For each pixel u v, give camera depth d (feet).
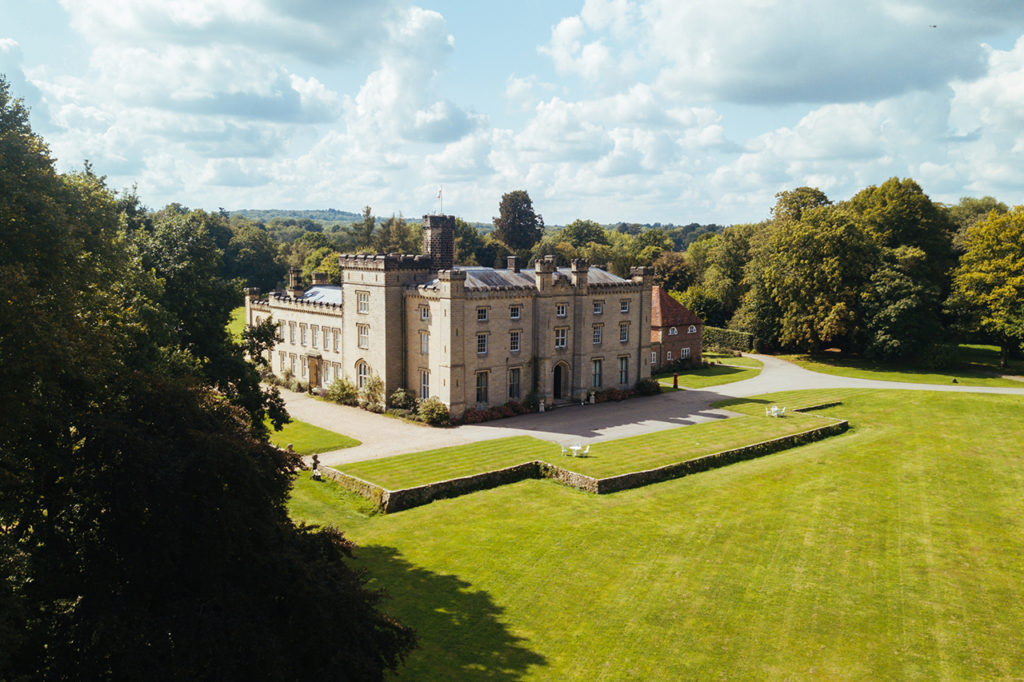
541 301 223.71
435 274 227.61
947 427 209.67
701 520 138.82
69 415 78.64
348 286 231.71
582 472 158.92
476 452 174.50
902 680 89.76
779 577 116.26
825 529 135.23
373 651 76.79
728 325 395.96
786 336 330.13
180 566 73.72
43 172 87.86
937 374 292.81
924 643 97.96
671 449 179.01
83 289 92.89
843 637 99.40
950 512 144.15
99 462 74.74
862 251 315.99
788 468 171.53
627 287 246.47
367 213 537.65
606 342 242.99
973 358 331.57
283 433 192.34
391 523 135.64
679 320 306.76
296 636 74.38
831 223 317.83
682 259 476.13
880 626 102.17
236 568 75.72
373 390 223.30
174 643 67.82
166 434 77.05
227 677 67.62
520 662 92.22
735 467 172.86
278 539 79.51
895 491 156.15
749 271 371.97
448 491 150.41
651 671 90.99
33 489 75.97
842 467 172.76
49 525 74.13
